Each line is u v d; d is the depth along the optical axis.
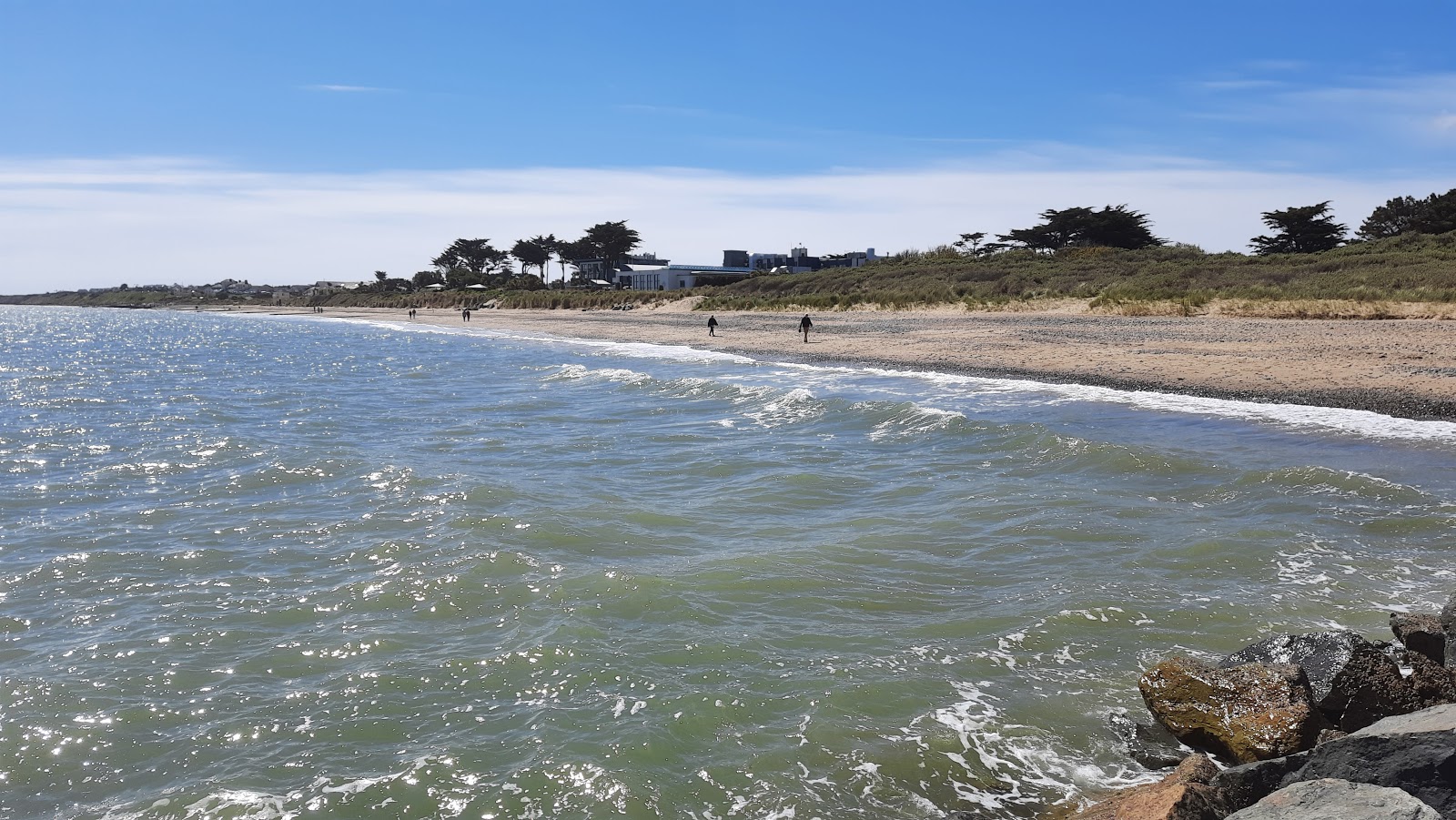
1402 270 43.03
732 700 6.75
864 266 87.50
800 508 12.16
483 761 6.02
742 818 5.37
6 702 7.00
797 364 30.34
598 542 10.69
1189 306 38.28
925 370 26.44
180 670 7.54
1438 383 18.67
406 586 9.34
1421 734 4.54
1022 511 11.50
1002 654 7.46
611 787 5.62
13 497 13.63
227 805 5.59
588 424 19.61
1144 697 6.24
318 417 22.02
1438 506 10.87
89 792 5.86
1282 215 77.12
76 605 9.08
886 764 5.89
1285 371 21.28
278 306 173.75
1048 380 23.05
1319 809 4.12
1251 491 11.95
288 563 10.21
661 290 92.81
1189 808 4.52
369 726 6.55
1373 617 7.88
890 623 8.20
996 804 5.46
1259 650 6.57
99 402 25.98
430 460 15.81
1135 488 12.43
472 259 160.12
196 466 15.72
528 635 7.98
